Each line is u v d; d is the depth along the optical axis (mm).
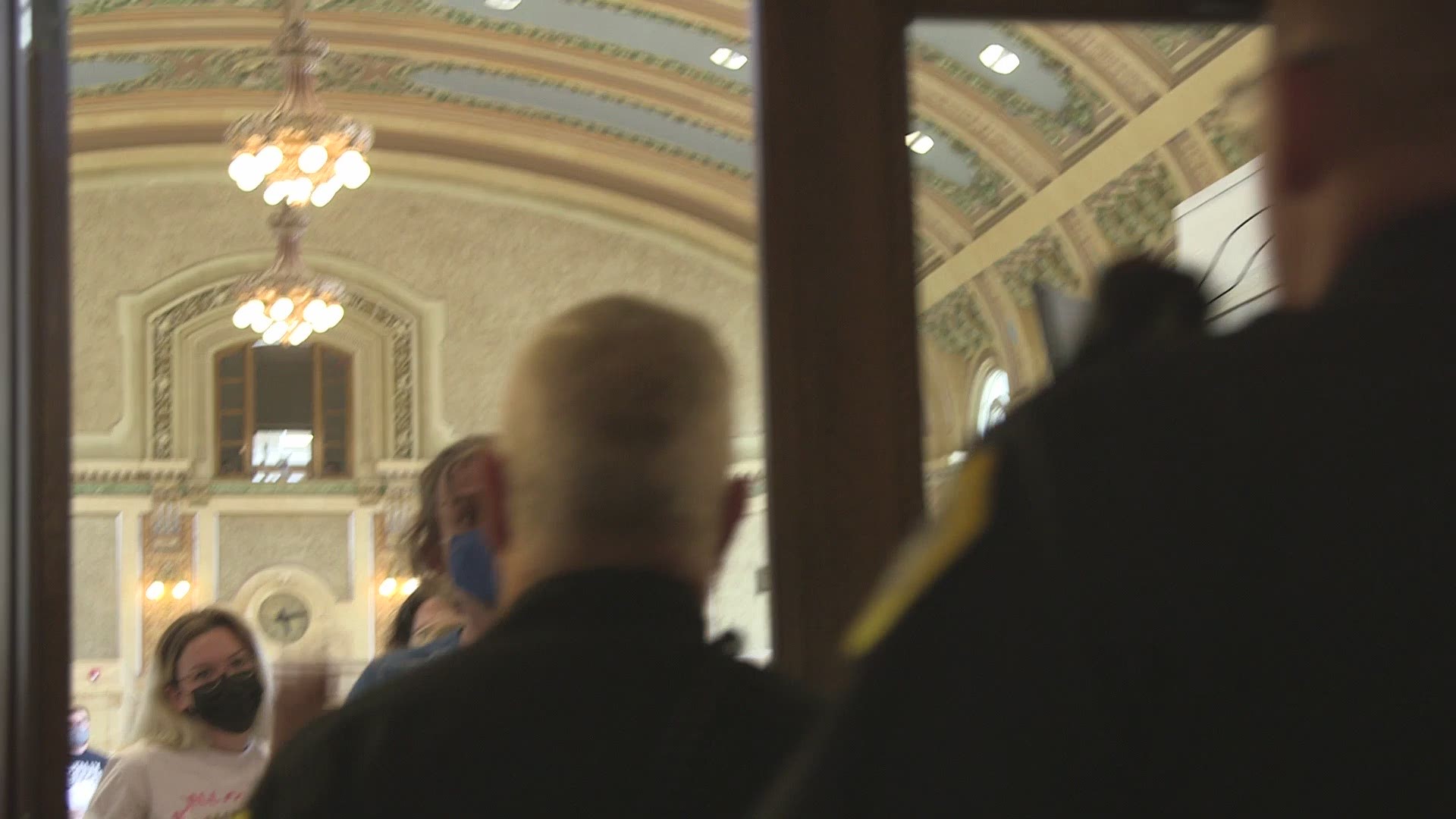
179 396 21859
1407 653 649
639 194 22859
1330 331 703
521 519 1326
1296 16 772
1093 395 716
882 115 2846
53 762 2711
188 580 21562
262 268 22234
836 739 723
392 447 22359
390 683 1311
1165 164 14102
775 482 2768
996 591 688
